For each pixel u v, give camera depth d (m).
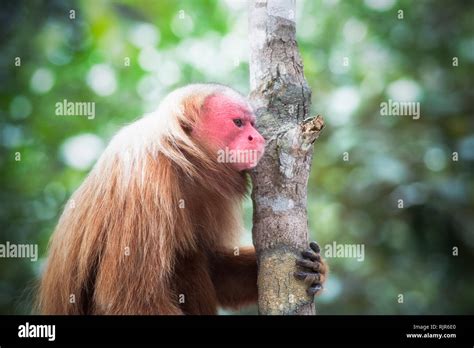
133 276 4.11
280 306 3.82
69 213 4.73
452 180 7.36
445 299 7.31
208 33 9.88
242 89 9.22
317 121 3.85
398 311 7.32
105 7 9.49
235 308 5.36
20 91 8.69
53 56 9.02
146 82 9.59
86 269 4.42
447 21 8.34
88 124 8.91
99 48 9.55
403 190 7.46
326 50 9.01
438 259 7.43
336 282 7.38
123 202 4.21
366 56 8.70
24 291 5.84
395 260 7.54
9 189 8.24
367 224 7.69
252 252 5.21
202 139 4.39
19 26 8.44
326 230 7.77
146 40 10.00
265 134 4.10
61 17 8.70
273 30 4.18
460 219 7.28
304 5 9.42
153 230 4.11
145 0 10.09
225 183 4.49
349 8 9.02
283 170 3.91
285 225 3.88
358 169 7.84
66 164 8.61
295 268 3.85
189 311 4.58
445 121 7.84
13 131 8.54
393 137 7.84
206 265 4.80
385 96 8.10
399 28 8.51
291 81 4.16
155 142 4.29
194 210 4.49
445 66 8.18
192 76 9.51
